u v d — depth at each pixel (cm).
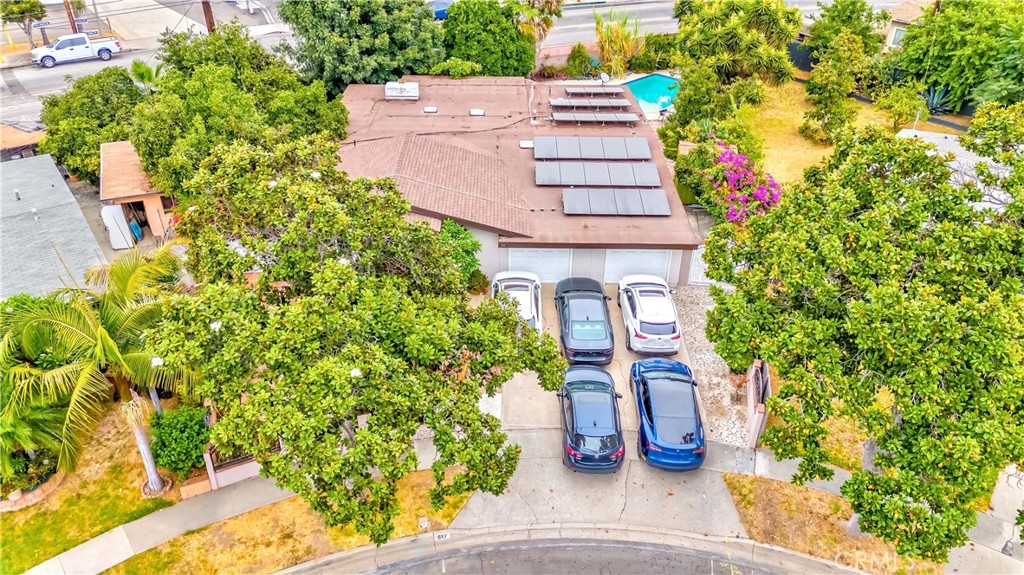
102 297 1507
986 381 1248
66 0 4534
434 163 2547
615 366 2081
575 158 2623
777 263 1435
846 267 1361
